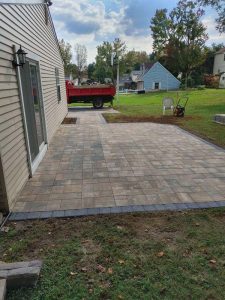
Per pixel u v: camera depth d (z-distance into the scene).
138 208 3.55
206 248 2.71
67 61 45.00
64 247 2.75
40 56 6.52
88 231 3.04
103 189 4.17
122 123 10.55
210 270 2.41
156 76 40.09
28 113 4.99
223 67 41.81
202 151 6.24
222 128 8.94
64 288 2.23
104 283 2.28
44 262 2.52
